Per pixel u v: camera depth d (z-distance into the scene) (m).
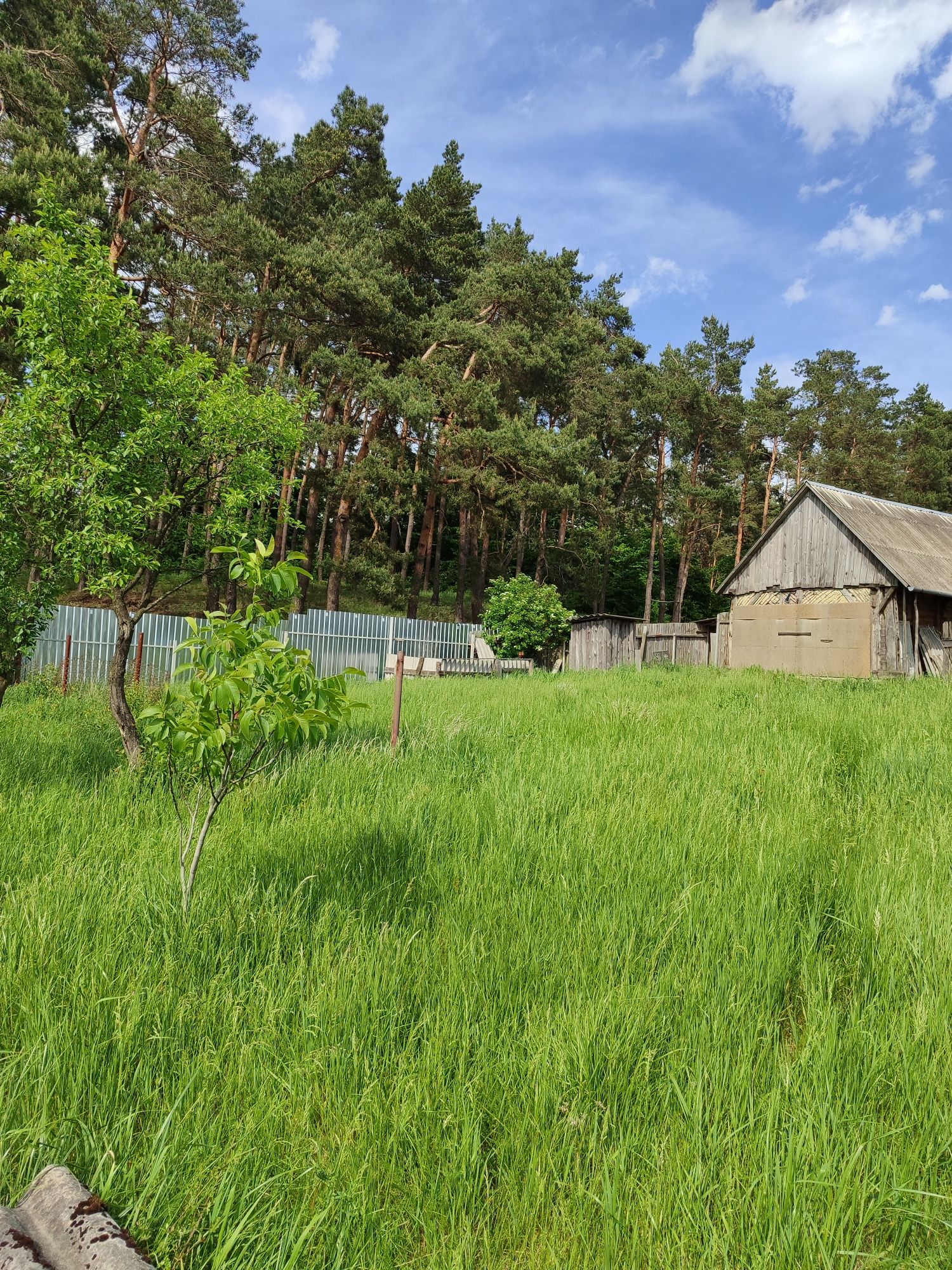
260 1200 1.79
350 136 35.50
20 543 6.22
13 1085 2.10
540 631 25.19
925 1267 1.67
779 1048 2.42
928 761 6.18
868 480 51.00
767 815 4.61
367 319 28.81
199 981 2.70
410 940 2.88
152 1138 1.97
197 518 7.23
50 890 3.29
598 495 41.53
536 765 6.21
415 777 5.85
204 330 23.53
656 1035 2.42
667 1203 1.77
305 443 26.38
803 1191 1.79
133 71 23.86
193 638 3.39
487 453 31.34
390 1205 1.84
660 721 8.53
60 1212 1.63
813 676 20.45
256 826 4.48
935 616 22.08
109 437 6.91
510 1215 1.80
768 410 48.00
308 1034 2.36
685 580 47.84
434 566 46.97
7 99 20.38
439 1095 2.12
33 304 6.21
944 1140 1.97
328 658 21.36
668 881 3.66
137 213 23.45
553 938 3.05
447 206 36.91
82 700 10.44
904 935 2.99
